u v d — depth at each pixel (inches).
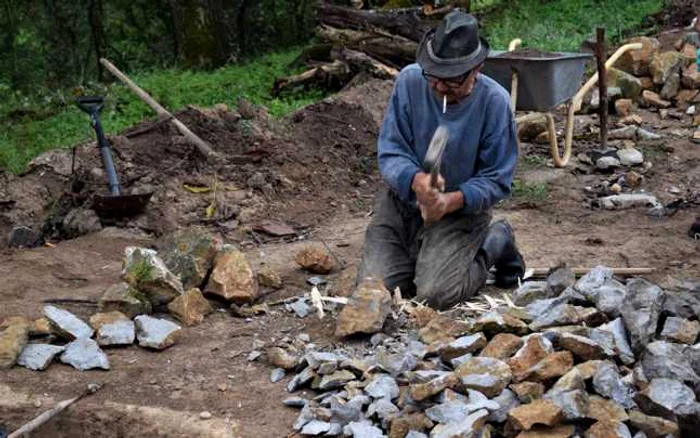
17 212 282.2
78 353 185.2
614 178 305.9
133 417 170.6
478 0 595.5
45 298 214.4
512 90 292.2
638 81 382.0
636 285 187.9
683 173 312.8
